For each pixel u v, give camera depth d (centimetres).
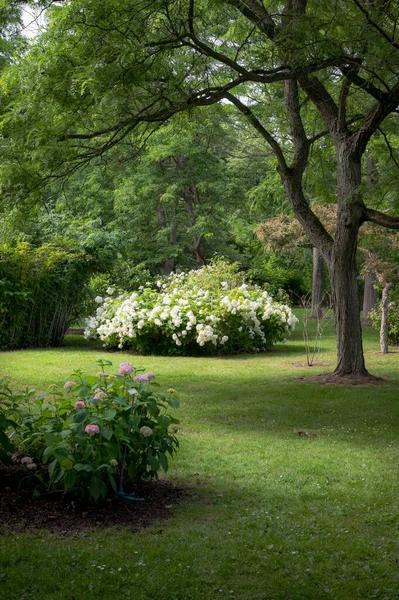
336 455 608
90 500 441
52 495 446
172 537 396
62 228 1759
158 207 2722
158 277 2195
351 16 805
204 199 2652
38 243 1681
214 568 357
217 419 767
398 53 802
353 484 520
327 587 340
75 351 1494
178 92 838
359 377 1084
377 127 1045
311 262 3106
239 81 877
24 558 359
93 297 1798
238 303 1477
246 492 494
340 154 1077
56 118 764
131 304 1508
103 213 2686
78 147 883
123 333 1467
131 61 696
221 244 3225
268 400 892
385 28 860
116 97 709
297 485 514
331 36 808
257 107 1136
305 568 360
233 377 1114
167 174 2539
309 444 649
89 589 328
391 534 414
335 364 1303
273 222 2083
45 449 426
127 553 371
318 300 2648
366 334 2005
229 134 2545
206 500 472
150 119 859
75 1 679
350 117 1201
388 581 348
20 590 325
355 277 1101
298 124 1145
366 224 1427
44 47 710
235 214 3028
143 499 461
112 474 444
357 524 432
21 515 416
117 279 2214
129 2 709
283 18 848
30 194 827
